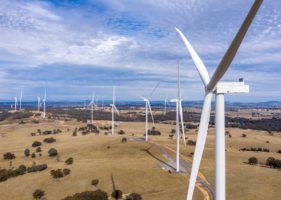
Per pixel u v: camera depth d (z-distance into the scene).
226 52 21.08
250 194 51.28
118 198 58.59
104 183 65.62
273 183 57.03
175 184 64.94
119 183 65.50
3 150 118.00
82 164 80.88
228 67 22.17
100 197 56.50
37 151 108.31
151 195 58.69
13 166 90.00
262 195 50.56
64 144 117.19
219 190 25.05
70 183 66.25
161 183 65.31
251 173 65.38
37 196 61.41
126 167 74.88
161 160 86.50
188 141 121.81
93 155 96.19
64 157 97.38
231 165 76.06
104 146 104.25
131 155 93.50
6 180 73.69
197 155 26.80
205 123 26.59
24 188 66.31
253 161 82.88
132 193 57.97
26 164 91.44
